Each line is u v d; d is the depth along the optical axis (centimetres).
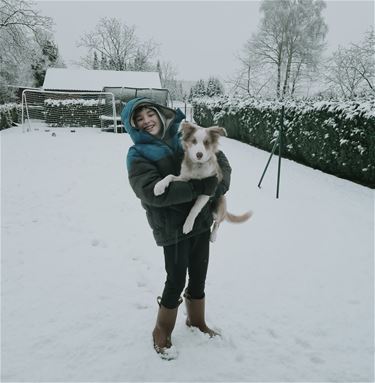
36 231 489
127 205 621
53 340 271
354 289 362
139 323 296
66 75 2573
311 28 3412
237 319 308
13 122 2186
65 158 1042
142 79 2612
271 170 942
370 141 768
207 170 238
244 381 240
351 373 251
